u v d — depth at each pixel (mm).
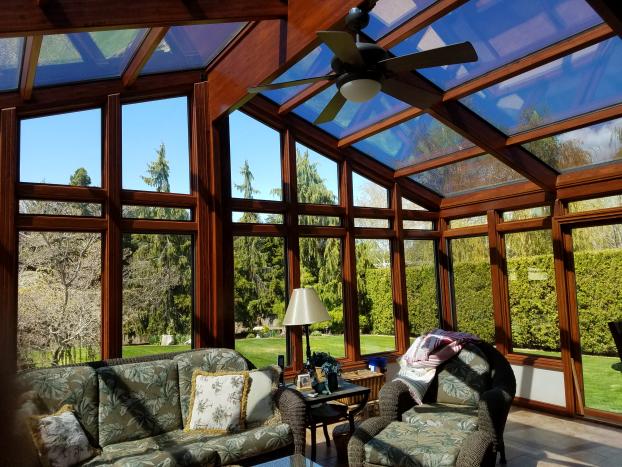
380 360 5359
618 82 3764
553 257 5469
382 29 3699
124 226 4320
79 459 3021
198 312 4609
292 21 3521
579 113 4258
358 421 5051
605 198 5000
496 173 5758
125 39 3650
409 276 6422
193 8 3201
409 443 3252
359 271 5969
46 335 3922
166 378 3791
